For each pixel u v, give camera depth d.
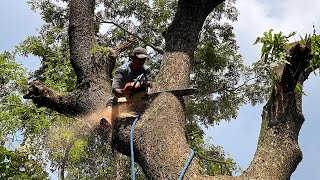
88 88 6.07
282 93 5.27
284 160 5.02
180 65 6.12
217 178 4.98
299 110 5.37
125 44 6.68
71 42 6.44
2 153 7.40
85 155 10.91
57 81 10.19
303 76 5.63
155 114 5.52
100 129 5.80
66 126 8.69
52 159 9.19
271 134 5.18
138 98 5.58
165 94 5.75
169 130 5.38
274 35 5.01
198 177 4.97
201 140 12.91
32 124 8.80
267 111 5.40
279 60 4.97
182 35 6.40
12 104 8.77
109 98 5.86
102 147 11.78
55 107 6.16
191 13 6.51
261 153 5.11
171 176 5.00
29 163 7.82
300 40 5.07
